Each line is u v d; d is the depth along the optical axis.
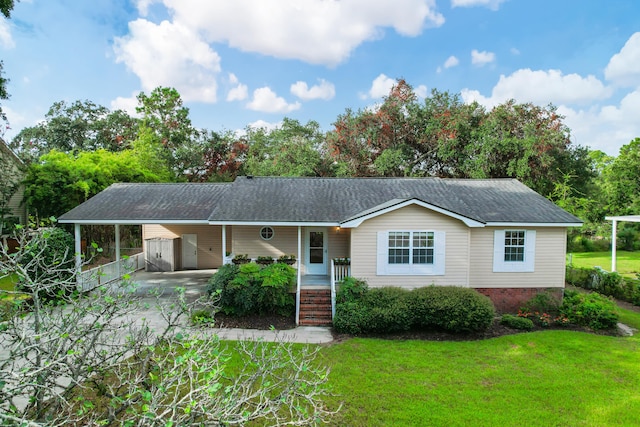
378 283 13.11
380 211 12.73
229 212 14.10
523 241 14.12
